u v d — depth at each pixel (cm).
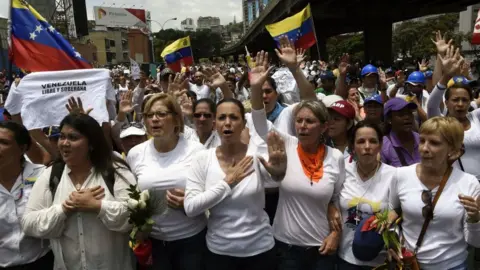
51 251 301
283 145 300
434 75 482
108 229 279
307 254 310
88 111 412
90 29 8312
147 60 4950
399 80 697
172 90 544
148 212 275
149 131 319
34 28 458
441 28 5184
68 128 271
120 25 8588
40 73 422
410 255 273
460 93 402
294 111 332
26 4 459
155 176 309
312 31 785
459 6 2831
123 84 1448
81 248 274
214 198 280
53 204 279
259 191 296
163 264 311
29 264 290
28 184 293
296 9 2677
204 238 320
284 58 412
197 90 905
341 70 572
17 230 285
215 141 422
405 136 385
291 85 559
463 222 270
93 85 425
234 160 301
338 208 315
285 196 313
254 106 349
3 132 280
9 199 285
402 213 290
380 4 2722
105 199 279
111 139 450
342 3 2606
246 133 336
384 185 303
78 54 473
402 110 378
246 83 845
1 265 283
